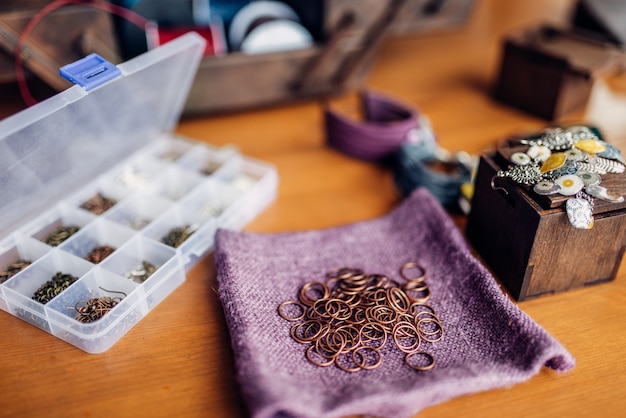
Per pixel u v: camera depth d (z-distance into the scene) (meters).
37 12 0.50
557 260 0.44
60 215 0.50
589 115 0.67
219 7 0.61
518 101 0.68
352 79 0.67
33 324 0.44
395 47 0.81
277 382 0.37
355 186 0.58
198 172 0.58
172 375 0.41
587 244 0.44
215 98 0.63
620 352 0.42
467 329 0.42
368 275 0.46
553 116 0.66
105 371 0.41
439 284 0.46
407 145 0.56
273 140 0.63
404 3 0.63
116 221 0.51
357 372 0.39
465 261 0.45
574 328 0.44
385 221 0.51
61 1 0.51
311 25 0.64
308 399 0.36
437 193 0.53
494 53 0.80
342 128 0.60
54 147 0.46
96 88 0.43
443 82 0.74
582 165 0.43
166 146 0.59
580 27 0.72
